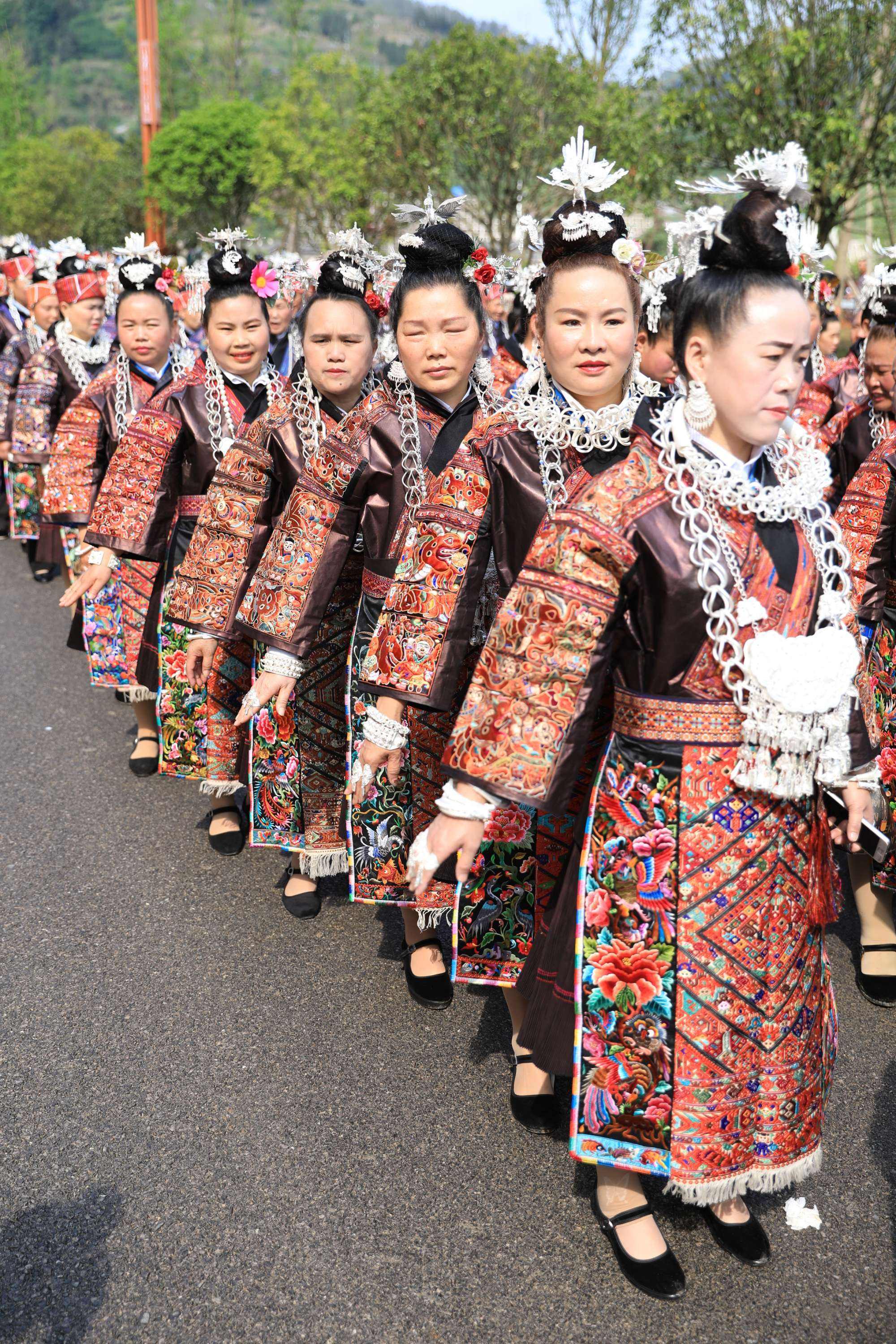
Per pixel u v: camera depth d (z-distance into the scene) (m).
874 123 8.98
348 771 3.28
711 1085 2.06
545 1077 2.75
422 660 2.59
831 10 8.87
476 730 2.03
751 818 2.02
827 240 9.52
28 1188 2.54
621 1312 2.23
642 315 2.90
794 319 1.90
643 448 2.04
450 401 3.01
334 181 19.42
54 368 6.86
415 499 3.03
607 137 12.12
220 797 4.24
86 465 4.98
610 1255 2.37
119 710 5.65
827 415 5.07
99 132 43.12
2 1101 2.82
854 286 9.74
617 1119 2.13
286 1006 3.23
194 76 36.81
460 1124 2.76
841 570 2.10
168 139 25.39
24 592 7.77
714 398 1.96
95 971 3.40
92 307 6.72
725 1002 2.04
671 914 2.04
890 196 10.18
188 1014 3.19
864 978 3.29
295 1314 2.22
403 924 3.67
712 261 1.96
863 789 2.20
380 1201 2.51
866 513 3.24
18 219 36.25
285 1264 2.34
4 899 3.81
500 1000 3.29
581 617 1.98
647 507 1.97
